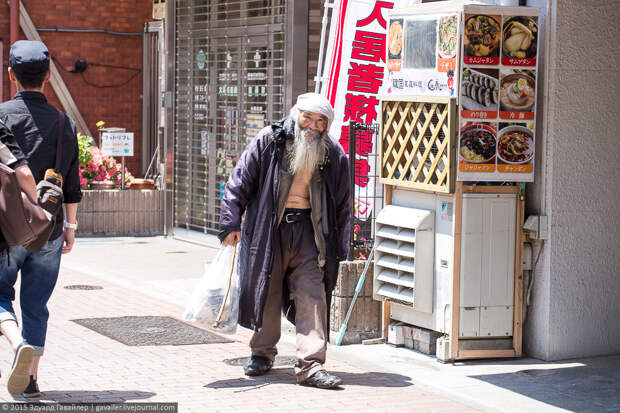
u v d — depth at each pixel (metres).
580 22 8.41
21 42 6.76
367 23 10.83
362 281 9.15
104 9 20.25
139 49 20.52
